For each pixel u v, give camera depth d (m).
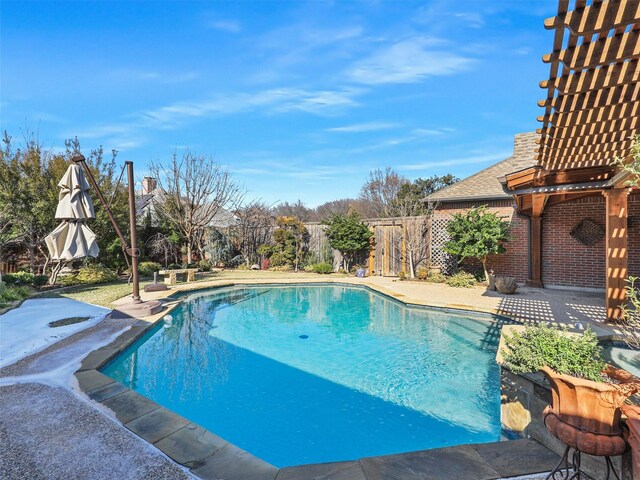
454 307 9.07
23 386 4.37
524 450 3.09
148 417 3.65
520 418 3.57
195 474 2.76
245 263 20.34
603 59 2.64
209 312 10.14
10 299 9.46
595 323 6.68
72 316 7.95
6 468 2.83
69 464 2.88
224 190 20.23
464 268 13.95
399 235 15.66
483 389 5.17
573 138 4.36
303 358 6.48
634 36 2.48
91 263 14.23
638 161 3.08
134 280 8.37
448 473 2.77
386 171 33.00
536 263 11.92
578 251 11.57
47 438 3.25
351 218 16.73
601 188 6.55
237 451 3.08
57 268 12.20
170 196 18.73
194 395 5.07
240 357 6.53
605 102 3.30
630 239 10.28
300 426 4.29
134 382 5.50
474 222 12.20
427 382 5.41
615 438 2.39
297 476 2.73
